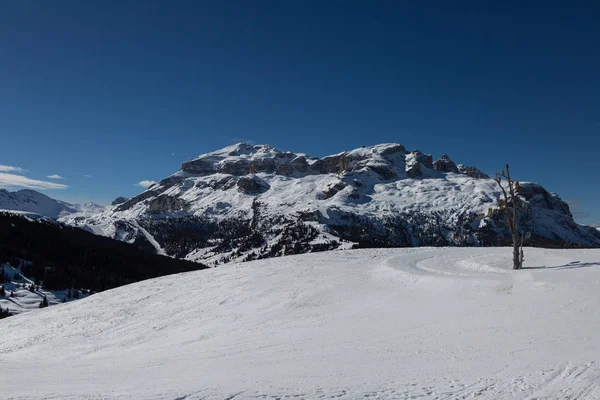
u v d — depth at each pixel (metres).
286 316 22.45
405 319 17.92
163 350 18.91
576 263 25.89
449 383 8.76
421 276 26.94
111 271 128.25
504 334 13.33
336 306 23.38
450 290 22.58
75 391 9.11
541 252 33.25
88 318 29.83
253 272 36.94
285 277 33.19
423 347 12.86
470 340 13.09
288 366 11.74
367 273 31.69
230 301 28.36
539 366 9.65
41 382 11.13
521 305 17.33
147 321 26.81
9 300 92.31
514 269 25.78
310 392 8.35
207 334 21.23
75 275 116.50
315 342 15.56
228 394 8.27
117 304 32.72
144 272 135.62
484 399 7.67
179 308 28.77
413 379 9.23
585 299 16.73
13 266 114.75
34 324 30.84
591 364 9.52
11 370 15.23
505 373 9.30
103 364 16.12
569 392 7.86
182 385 9.46
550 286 19.55
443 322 16.31
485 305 18.34
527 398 7.65
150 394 8.45
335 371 10.52
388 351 12.77
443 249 42.28
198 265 160.12
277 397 8.02
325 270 34.62
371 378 9.49
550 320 14.45
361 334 15.99
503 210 26.66
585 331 12.65
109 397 8.30
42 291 102.12
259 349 15.43
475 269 27.97
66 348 23.45
